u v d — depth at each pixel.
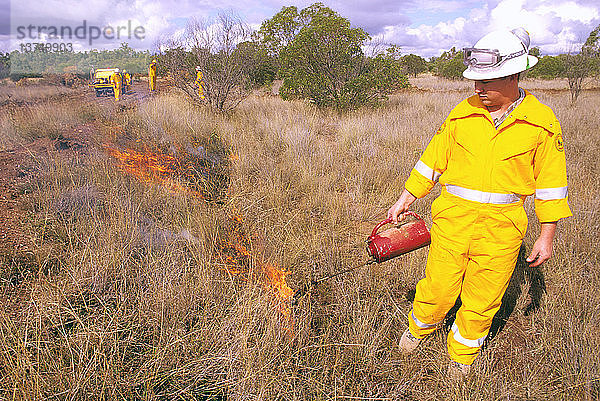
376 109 12.69
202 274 3.27
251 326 2.74
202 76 10.88
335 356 2.72
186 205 4.52
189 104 10.93
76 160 5.87
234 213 4.62
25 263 3.53
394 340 2.96
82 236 3.94
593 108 13.02
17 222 4.24
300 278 3.58
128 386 2.36
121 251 3.50
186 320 2.93
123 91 17.03
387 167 6.54
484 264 2.44
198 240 3.93
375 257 2.84
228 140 7.43
